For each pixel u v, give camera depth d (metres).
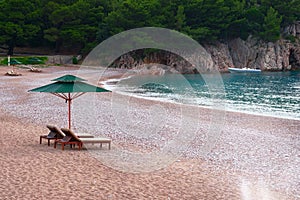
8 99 28.91
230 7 92.25
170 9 83.31
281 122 23.05
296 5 100.62
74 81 13.59
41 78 50.25
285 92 46.53
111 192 9.02
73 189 9.10
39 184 9.38
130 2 77.00
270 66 95.19
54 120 20.23
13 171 10.42
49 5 81.00
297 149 15.48
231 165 12.49
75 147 13.98
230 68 88.56
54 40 79.81
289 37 99.94
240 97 40.53
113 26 77.19
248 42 95.50
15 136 15.55
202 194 9.23
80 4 82.88
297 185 10.47
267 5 101.19
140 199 8.63
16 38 77.00
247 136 18.12
